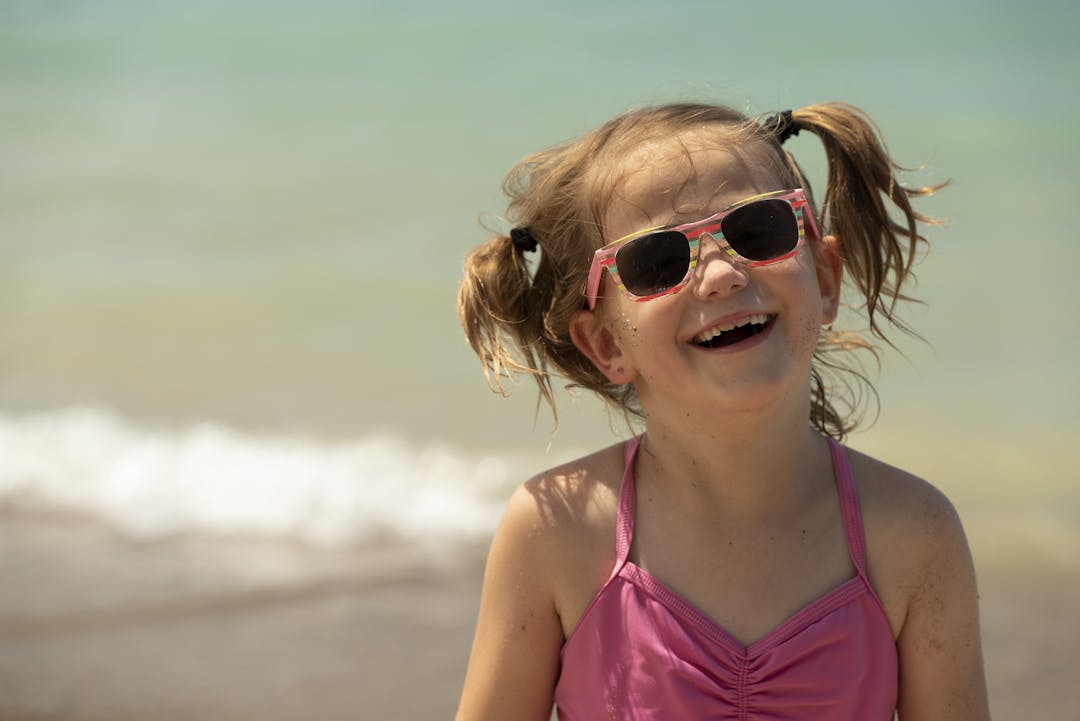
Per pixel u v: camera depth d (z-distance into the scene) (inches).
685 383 71.8
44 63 603.8
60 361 297.9
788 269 71.0
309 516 214.7
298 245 371.9
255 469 235.5
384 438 245.6
